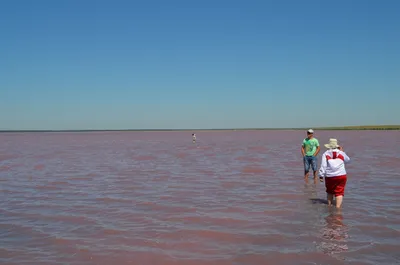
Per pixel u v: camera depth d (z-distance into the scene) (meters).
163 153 31.86
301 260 6.54
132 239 7.81
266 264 6.40
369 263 6.38
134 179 16.23
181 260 6.63
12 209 10.61
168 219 9.38
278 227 8.52
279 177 16.44
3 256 6.89
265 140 59.16
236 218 9.37
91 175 17.62
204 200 11.60
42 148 41.44
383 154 26.77
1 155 30.72
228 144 46.75
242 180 15.66
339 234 7.93
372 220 8.99
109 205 11.05
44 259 6.75
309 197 11.88
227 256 6.79
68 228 8.67
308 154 14.90
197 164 22.25
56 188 14.07
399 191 12.64
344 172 10.23
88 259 6.73
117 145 47.69
